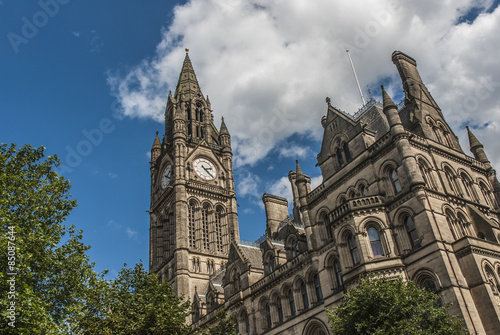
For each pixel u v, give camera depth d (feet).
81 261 130.31
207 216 339.36
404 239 147.13
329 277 167.43
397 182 156.97
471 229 153.69
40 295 116.98
